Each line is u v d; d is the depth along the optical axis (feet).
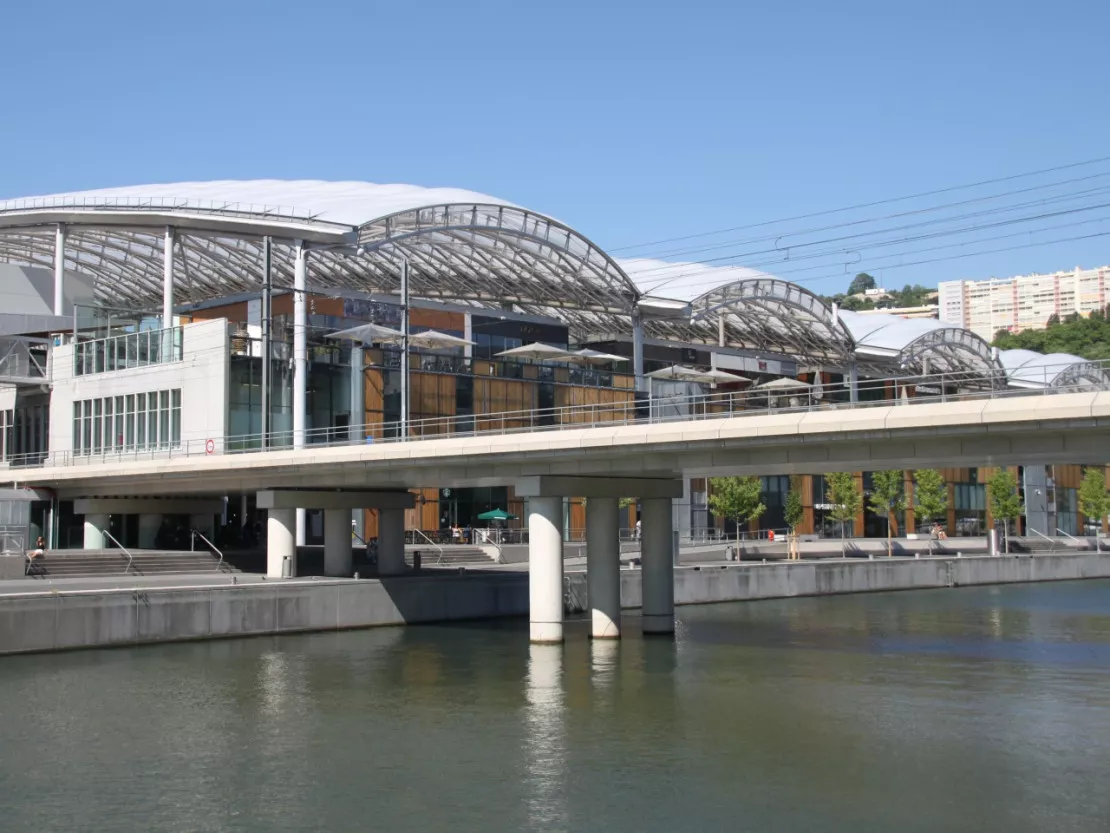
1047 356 488.85
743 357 375.25
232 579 178.70
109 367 245.45
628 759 95.66
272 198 272.10
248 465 183.11
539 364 293.02
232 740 101.55
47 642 143.33
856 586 270.87
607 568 163.94
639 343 308.81
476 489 279.28
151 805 83.35
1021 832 77.25
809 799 84.58
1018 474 421.18
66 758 95.35
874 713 113.80
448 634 170.09
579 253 281.95
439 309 309.22
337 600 172.45
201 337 226.17
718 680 131.75
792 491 327.47
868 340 410.52
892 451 127.54
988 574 308.19
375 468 170.81
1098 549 397.39
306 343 245.45
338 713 112.47
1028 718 111.65
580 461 151.33
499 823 79.46
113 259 302.86
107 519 226.58
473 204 258.16
